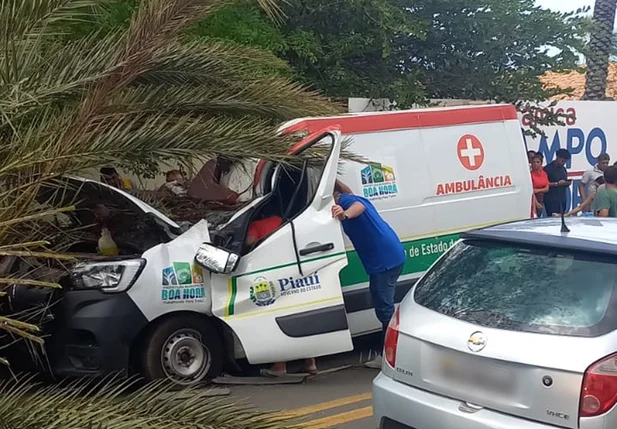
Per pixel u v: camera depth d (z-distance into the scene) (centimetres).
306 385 668
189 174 719
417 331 443
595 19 1745
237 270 639
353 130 736
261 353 639
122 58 477
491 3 1375
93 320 600
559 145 1477
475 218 800
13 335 559
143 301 612
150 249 629
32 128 458
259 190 679
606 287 405
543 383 382
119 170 672
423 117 784
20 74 451
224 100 573
